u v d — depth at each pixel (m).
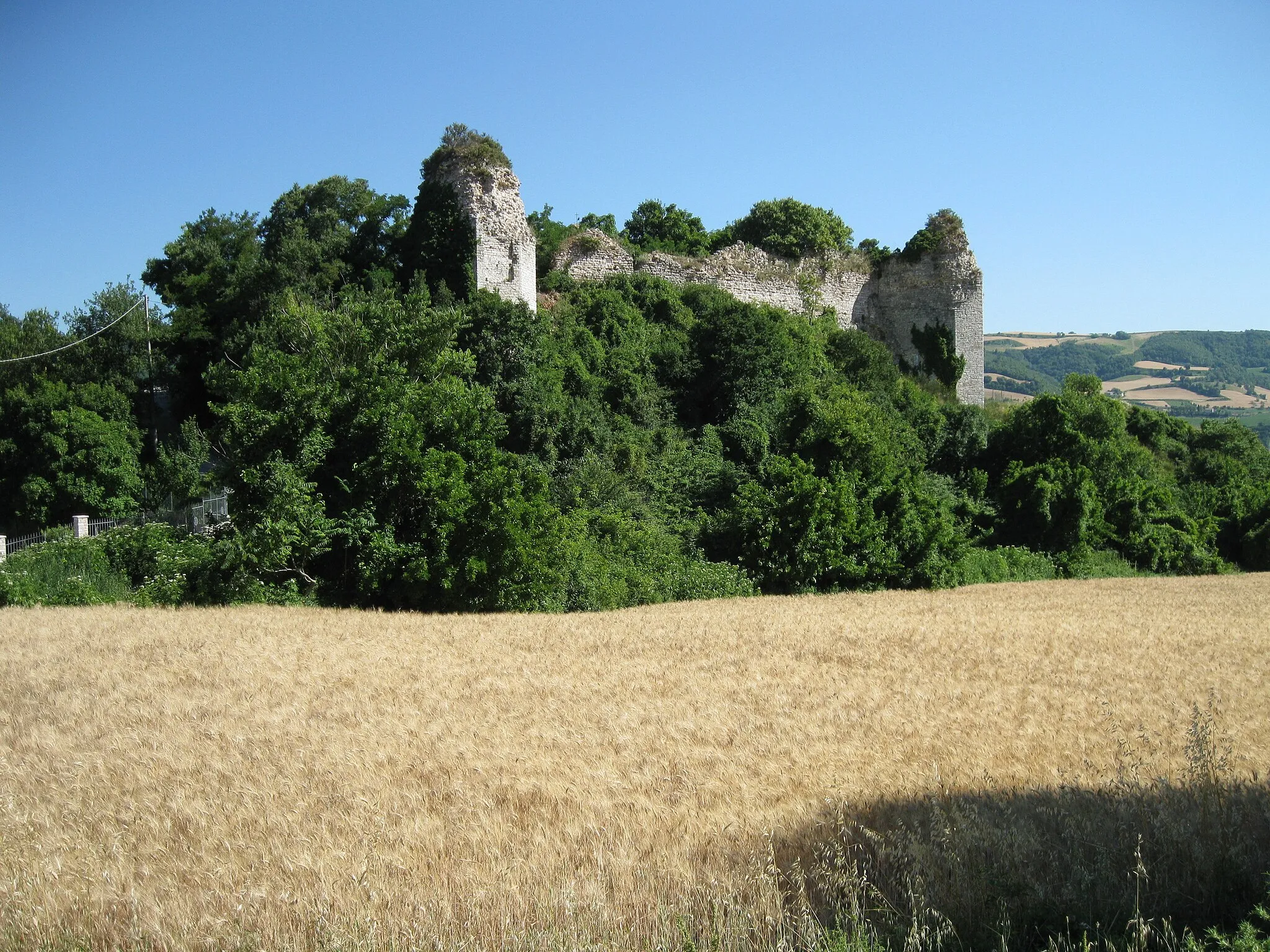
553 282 42.62
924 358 50.34
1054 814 7.19
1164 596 26.22
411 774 8.57
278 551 21.38
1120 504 39.06
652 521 29.62
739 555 29.12
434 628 17.55
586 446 32.03
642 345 39.31
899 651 15.57
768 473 31.69
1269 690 12.62
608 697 11.85
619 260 45.66
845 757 9.12
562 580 22.98
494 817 7.46
